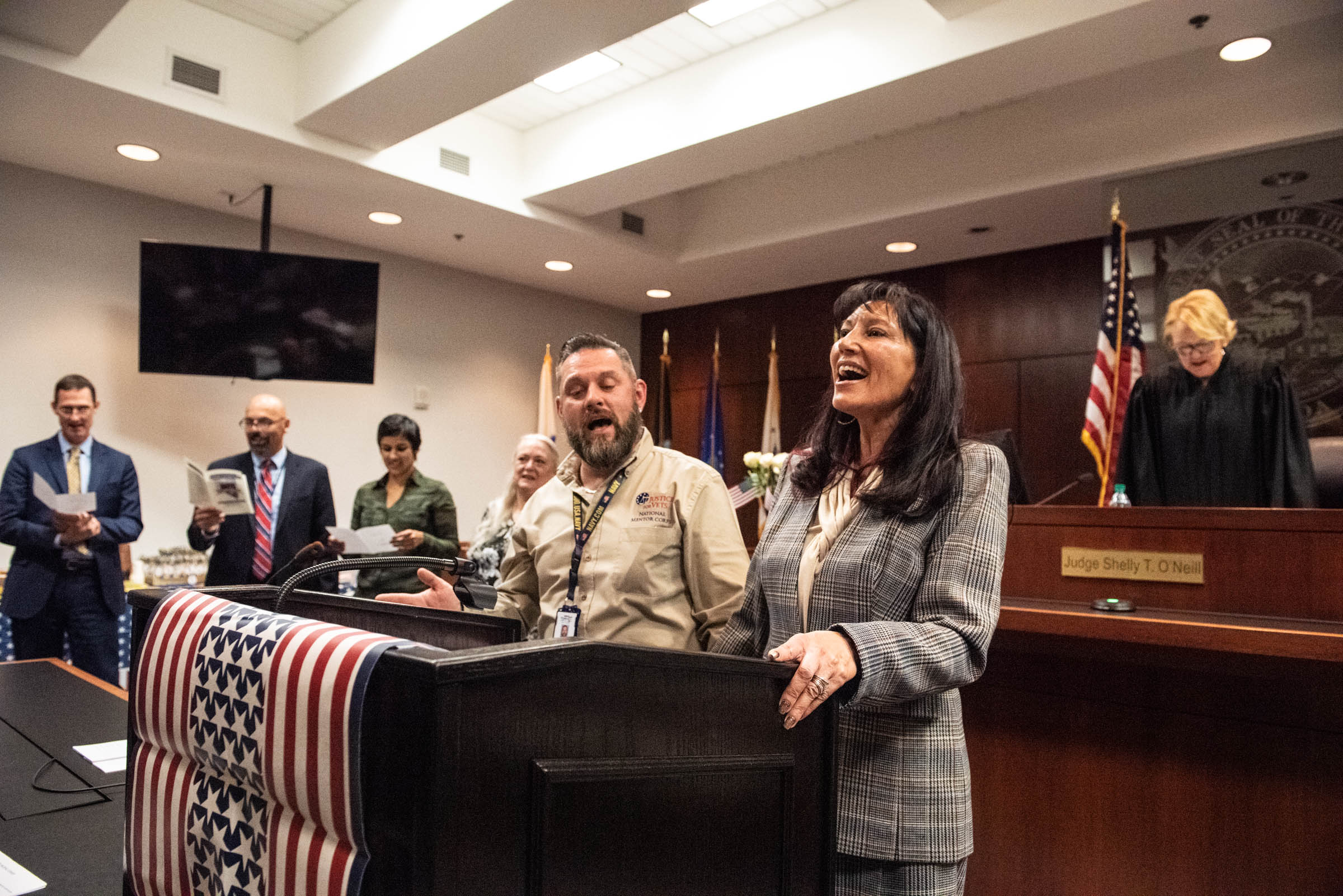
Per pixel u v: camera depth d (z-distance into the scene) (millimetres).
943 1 3539
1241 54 3641
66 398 3756
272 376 4805
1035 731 2041
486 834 569
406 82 3789
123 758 1644
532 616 1921
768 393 6645
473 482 6547
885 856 1065
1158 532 1915
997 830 2084
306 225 5527
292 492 4008
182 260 4641
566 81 4660
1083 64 3553
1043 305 5621
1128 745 1911
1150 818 1873
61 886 1087
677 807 692
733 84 4285
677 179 4891
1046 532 2076
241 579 3898
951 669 933
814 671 801
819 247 5711
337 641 624
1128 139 4328
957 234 5363
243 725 661
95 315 4832
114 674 3734
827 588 1117
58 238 4719
